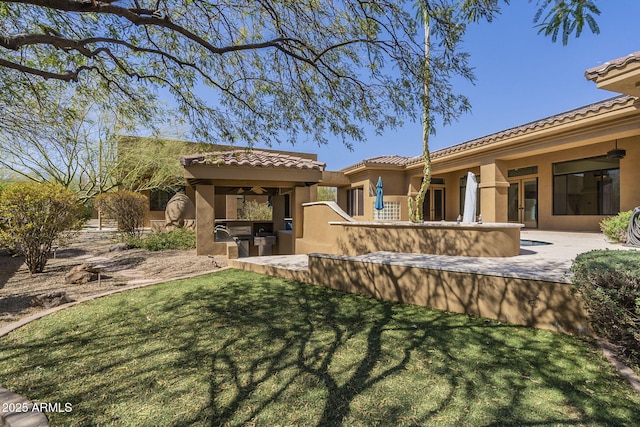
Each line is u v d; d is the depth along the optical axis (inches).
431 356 133.8
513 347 140.6
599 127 375.9
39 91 225.9
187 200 604.7
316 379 117.0
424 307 199.9
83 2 121.8
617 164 451.5
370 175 759.1
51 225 301.0
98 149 611.2
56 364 128.9
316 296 224.4
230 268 330.3
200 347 143.9
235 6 210.1
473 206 374.0
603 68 221.9
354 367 125.4
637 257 132.9
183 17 216.1
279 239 537.6
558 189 531.8
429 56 201.8
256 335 156.7
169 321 175.9
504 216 520.4
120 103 250.2
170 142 667.4
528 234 469.1
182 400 105.1
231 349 141.8
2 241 280.4
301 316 183.6
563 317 153.7
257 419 95.7
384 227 322.3
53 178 587.8
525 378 115.8
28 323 173.3
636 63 205.5
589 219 484.1
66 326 168.7
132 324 171.6
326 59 233.3
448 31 183.8
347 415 97.0
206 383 114.8
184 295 225.3
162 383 115.0
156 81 240.4
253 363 129.2
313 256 262.1
